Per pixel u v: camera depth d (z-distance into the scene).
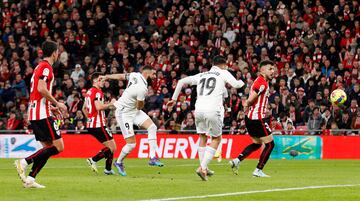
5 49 51.34
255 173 24.95
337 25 45.69
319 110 40.25
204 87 23.02
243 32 47.03
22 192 18.97
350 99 40.88
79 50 51.34
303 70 43.28
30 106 20.11
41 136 20.05
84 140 41.94
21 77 49.19
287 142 39.66
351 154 38.88
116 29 52.62
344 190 19.52
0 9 55.00
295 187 20.36
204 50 46.28
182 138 40.56
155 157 30.89
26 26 53.06
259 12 47.09
